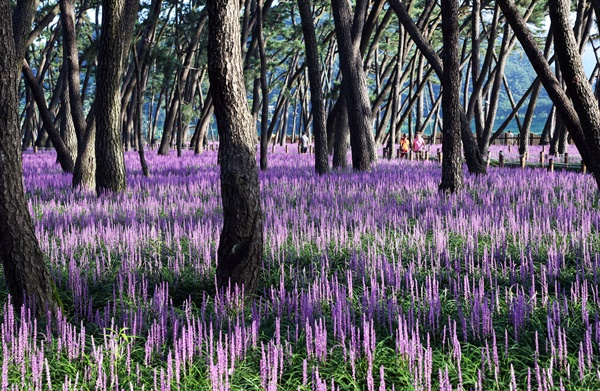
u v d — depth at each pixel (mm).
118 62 15203
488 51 26281
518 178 17359
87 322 6250
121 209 12648
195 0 35031
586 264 7812
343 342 5176
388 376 5020
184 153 39250
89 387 4789
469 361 5176
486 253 7656
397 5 18250
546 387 4641
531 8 28859
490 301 6434
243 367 5043
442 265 8367
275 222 10102
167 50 30625
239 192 7066
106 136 15266
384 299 6367
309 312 5891
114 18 15094
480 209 11742
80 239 9281
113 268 8156
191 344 4973
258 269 7168
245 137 7113
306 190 15477
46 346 5457
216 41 7004
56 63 57250
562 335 5664
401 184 16062
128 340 5594
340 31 21656
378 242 9016
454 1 14297
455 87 14461
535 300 6473
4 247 6109
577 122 9078
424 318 5941
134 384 4832
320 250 8680
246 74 27109
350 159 32781
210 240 9023
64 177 19875
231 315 6250
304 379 4672
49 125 22125
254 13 31766
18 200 6164
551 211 11508
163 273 7859
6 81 6094
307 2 20500
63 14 19797
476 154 19000
